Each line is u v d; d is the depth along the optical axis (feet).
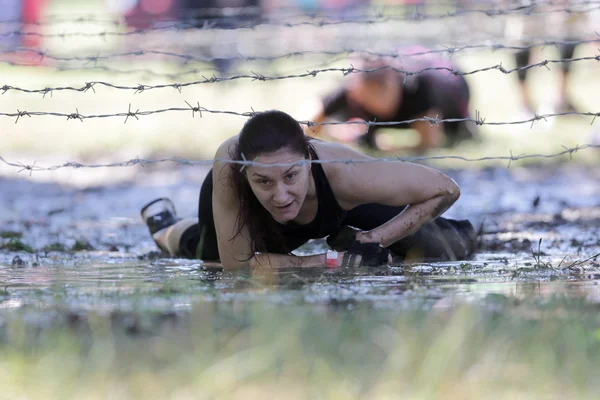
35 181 114.42
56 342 31.42
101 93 197.88
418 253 56.03
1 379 27.91
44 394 26.76
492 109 168.66
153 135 157.17
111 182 112.88
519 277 47.98
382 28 162.81
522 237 68.18
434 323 33.06
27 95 193.16
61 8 286.87
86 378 28.02
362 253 50.55
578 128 145.48
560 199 90.68
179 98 190.19
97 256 63.16
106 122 172.45
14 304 41.11
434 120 50.06
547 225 74.64
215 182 49.47
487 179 106.83
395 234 51.24
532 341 30.68
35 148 146.10
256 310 34.17
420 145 125.59
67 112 177.78
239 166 46.11
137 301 39.34
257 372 28.02
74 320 35.91
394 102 109.91
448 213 81.46
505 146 131.34
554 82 176.35
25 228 78.64
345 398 26.25
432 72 109.19
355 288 43.60
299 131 45.52
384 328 32.50
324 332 31.96
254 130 44.96
